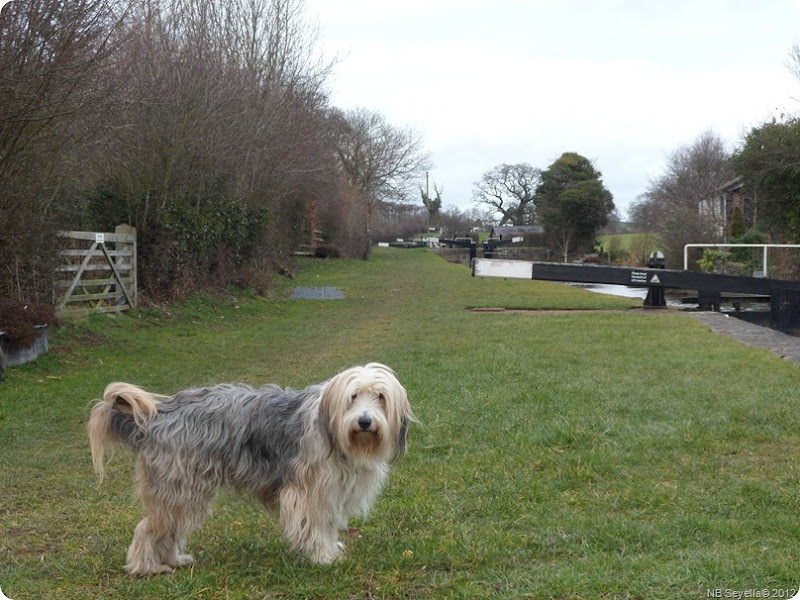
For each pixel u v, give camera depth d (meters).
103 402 4.80
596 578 4.34
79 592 4.46
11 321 11.50
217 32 26.00
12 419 8.87
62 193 15.66
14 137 12.47
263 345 14.86
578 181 68.94
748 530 5.09
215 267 22.66
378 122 60.00
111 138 16.67
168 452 4.68
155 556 4.77
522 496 5.94
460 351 12.91
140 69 18.41
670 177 65.75
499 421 8.09
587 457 6.72
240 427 4.80
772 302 20.12
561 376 10.34
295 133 28.97
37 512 5.98
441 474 6.50
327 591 4.33
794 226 33.78
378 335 15.93
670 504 5.65
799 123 32.56
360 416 4.41
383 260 53.28
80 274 15.63
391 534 5.25
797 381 9.56
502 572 4.55
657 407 8.44
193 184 21.67
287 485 4.72
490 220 101.38
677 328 15.44
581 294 26.64
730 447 6.92
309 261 44.78
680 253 42.69
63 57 12.24
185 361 12.91
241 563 4.79
